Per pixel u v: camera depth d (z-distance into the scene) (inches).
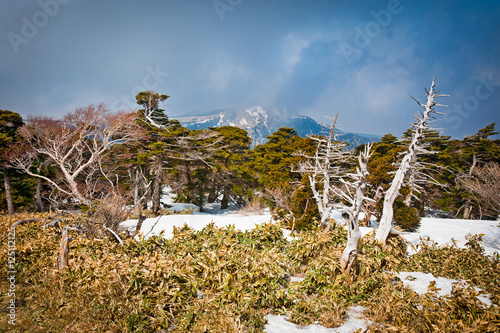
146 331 159.5
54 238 291.3
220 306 183.6
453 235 538.9
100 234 315.3
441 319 169.2
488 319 159.3
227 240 297.3
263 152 1330.0
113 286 171.2
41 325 158.1
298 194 541.6
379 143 1160.2
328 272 233.6
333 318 181.5
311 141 770.8
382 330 161.8
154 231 508.1
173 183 1041.5
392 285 222.7
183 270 194.7
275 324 181.6
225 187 1170.0
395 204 629.3
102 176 901.2
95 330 152.7
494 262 294.4
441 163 1085.8
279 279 224.4
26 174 833.5
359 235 243.3
